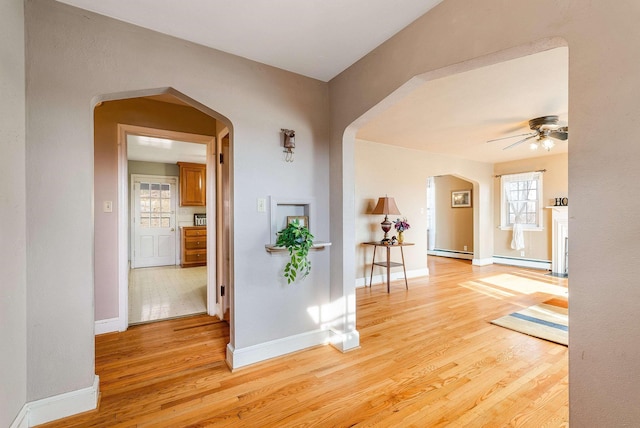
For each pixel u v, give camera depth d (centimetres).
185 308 358
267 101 233
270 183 235
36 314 160
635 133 97
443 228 789
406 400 180
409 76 186
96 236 278
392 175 520
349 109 240
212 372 212
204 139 331
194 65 204
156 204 648
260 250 229
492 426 158
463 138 460
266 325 232
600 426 106
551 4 120
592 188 108
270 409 172
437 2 167
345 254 250
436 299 399
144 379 203
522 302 384
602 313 105
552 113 340
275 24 185
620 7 100
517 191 643
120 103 289
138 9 170
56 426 158
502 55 145
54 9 163
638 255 97
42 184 161
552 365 221
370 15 177
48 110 162
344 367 219
